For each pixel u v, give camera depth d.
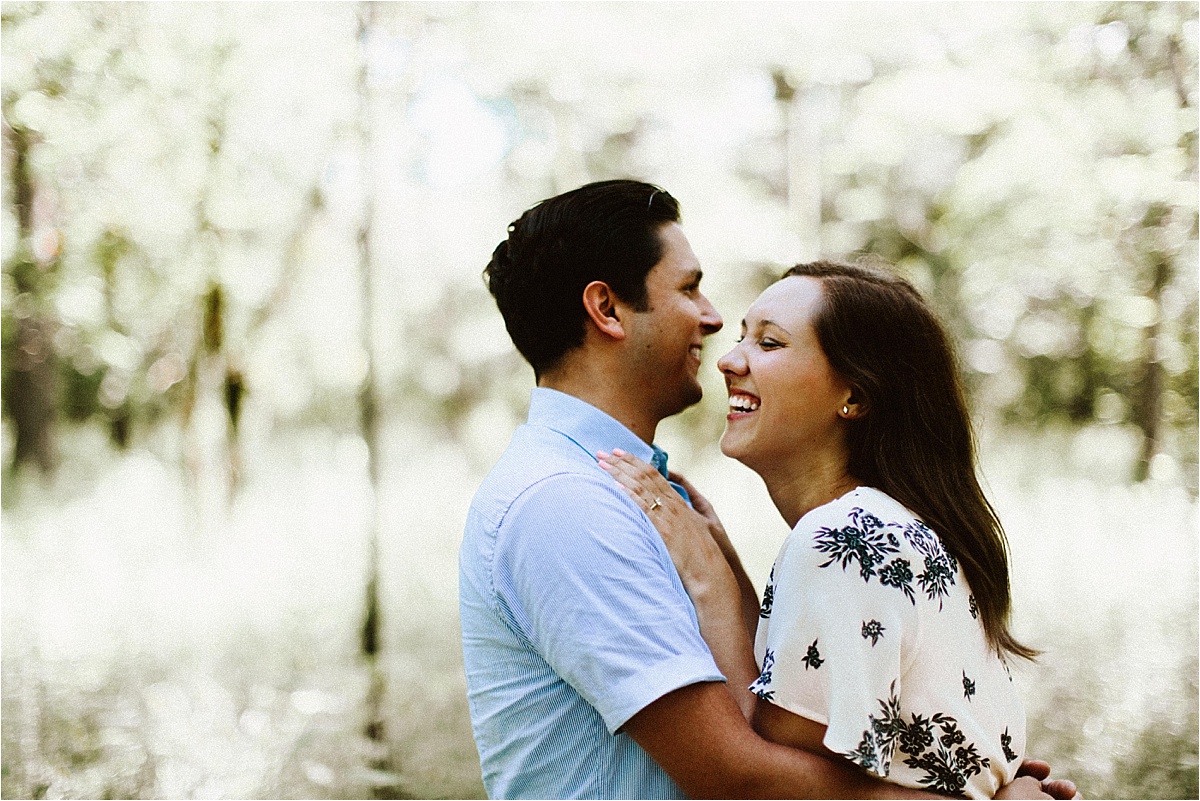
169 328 7.65
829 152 9.71
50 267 6.53
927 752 1.49
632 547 1.52
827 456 1.73
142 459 11.89
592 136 9.94
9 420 11.62
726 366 1.77
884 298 1.70
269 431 12.93
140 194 5.90
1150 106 6.23
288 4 5.42
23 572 6.27
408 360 15.70
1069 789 1.75
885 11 6.91
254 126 5.72
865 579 1.47
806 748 1.47
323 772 3.32
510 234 1.87
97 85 5.35
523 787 1.61
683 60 6.98
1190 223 6.70
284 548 7.27
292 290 8.28
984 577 1.64
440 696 4.26
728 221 9.75
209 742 3.56
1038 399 11.97
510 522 1.58
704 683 1.46
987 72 6.96
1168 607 4.94
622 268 1.78
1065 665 4.34
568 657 1.48
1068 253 7.94
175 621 5.30
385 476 11.46
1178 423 7.49
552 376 1.85
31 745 3.53
